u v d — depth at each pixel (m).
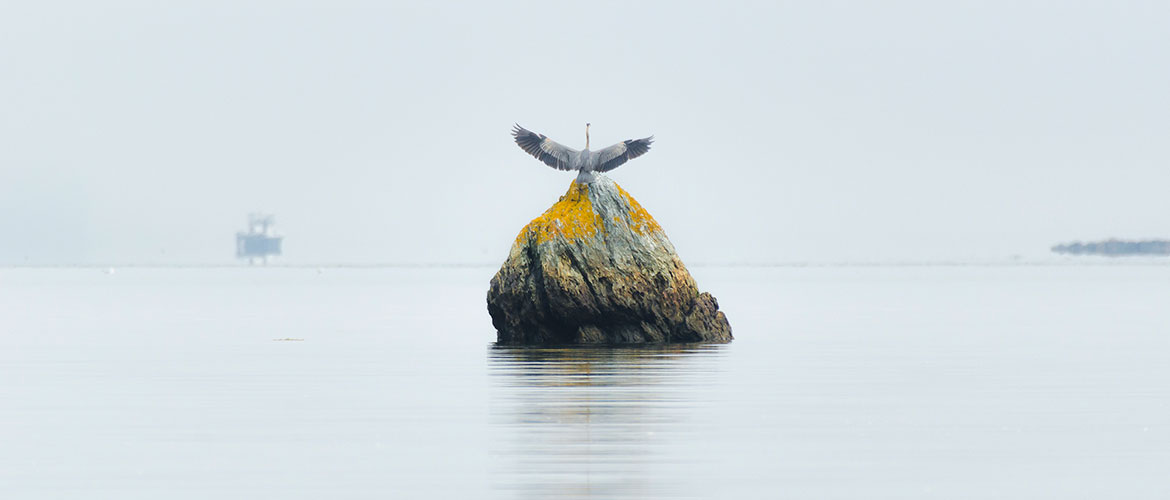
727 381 48.53
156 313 109.81
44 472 31.67
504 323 64.38
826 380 49.59
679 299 63.66
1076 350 64.62
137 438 36.25
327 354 63.03
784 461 32.69
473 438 35.91
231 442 35.59
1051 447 34.69
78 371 54.31
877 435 36.47
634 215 63.41
